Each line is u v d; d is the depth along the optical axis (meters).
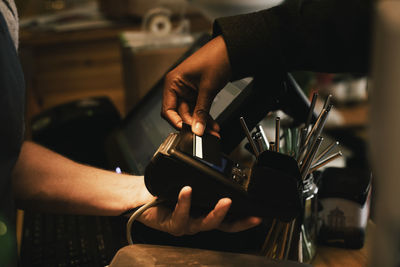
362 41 0.57
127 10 2.39
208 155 0.56
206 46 0.64
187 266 0.47
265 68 0.64
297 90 0.69
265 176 0.50
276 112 0.87
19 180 0.70
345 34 0.57
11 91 0.50
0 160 0.50
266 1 0.73
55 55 2.27
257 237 0.67
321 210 0.72
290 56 0.63
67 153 1.30
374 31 0.26
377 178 0.27
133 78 1.63
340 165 0.81
